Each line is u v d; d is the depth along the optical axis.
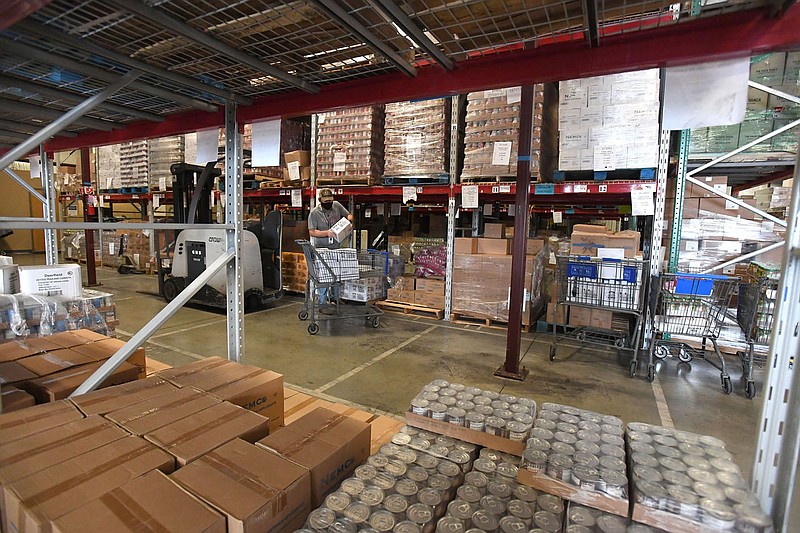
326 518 0.97
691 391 3.30
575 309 4.59
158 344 4.11
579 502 1.04
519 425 1.31
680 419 2.82
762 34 1.08
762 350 3.51
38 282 2.15
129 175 8.23
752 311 3.19
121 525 0.79
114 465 0.98
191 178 6.05
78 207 10.58
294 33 1.18
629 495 1.05
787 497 0.89
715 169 4.74
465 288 5.25
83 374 1.50
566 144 4.30
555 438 1.24
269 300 6.21
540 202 5.88
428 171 5.38
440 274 5.70
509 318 3.48
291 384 3.23
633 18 1.14
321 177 6.10
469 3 1.07
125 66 1.37
